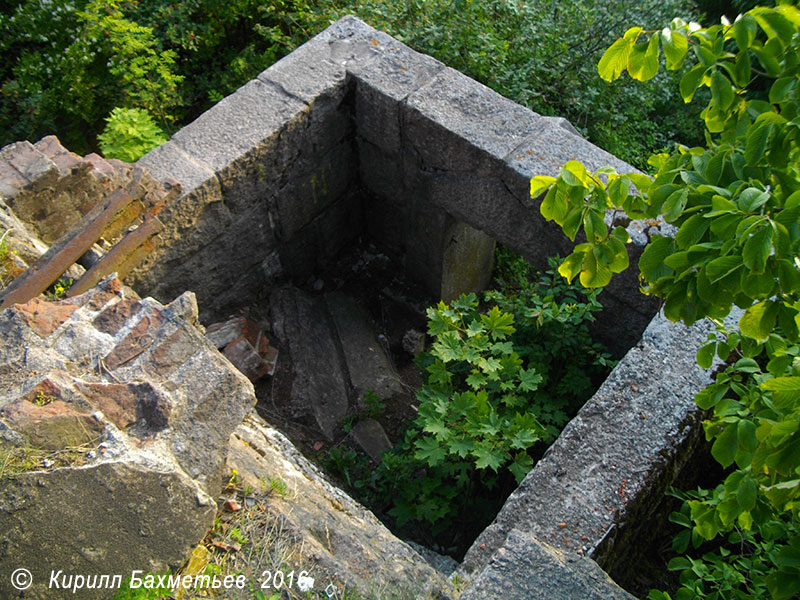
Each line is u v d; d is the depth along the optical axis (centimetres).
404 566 284
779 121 227
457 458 405
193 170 443
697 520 282
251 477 297
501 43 615
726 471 407
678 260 239
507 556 260
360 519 314
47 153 384
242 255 520
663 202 251
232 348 511
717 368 359
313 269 607
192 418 263
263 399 513
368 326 588
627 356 364
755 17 241
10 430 238
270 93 484
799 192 209
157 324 281
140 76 557
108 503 235
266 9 606
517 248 493
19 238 358
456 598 274
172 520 242
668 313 267
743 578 302
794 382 210
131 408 258
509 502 320
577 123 686
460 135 459
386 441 502
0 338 272
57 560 225
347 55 504
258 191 489
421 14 618
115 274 301
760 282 218
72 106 562
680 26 259
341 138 527
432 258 574
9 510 225
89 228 351
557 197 271
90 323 283
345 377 547
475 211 495
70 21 570
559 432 422
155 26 595
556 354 442
